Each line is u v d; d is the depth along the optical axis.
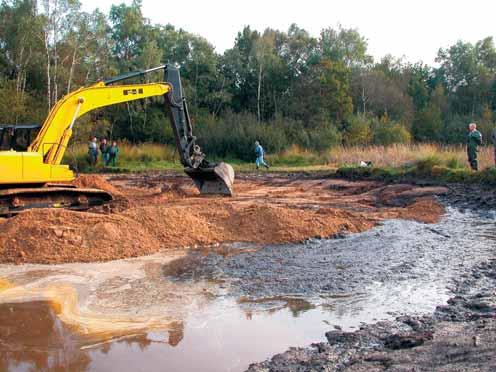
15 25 36.19
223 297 6.21
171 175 24.19
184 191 17.70
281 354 4.53
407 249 8.51
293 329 5.19
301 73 47.47
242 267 7.56
